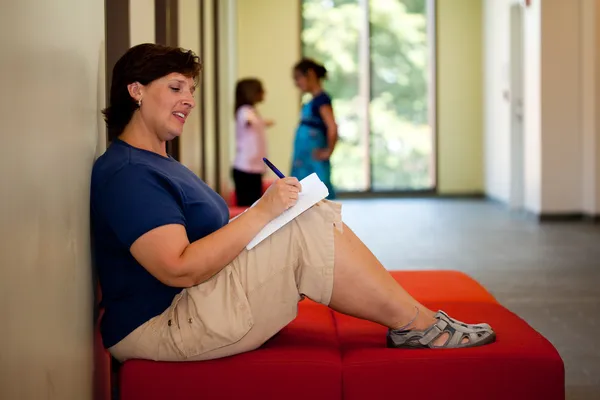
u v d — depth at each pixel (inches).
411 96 519.5
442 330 104.9
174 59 101.9
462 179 518.6
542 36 384.5
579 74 386.0
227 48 407.5
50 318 80.7
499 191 473.7
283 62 506.0
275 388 99.6
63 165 87.0
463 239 338.3
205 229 103.7
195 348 99.0
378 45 518.0
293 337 110.2
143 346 99.8
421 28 516.4
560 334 181.6
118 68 102.3
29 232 73.4
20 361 70.2
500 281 247.9
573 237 339.0
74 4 92.7
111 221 96.6
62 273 86.2
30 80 74.0
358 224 391.5
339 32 515.5
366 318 105.5
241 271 100.3
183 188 101.3
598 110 378.0
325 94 284.5
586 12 381.1
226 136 395.5
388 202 496.7
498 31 465.4
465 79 513.7
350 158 521.3
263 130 336.5
